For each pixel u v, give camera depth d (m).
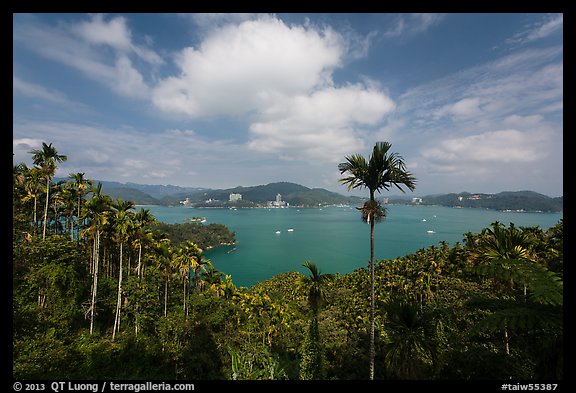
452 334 12.52
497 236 13.48
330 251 188.75
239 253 182.62
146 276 48.50
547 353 6.70
